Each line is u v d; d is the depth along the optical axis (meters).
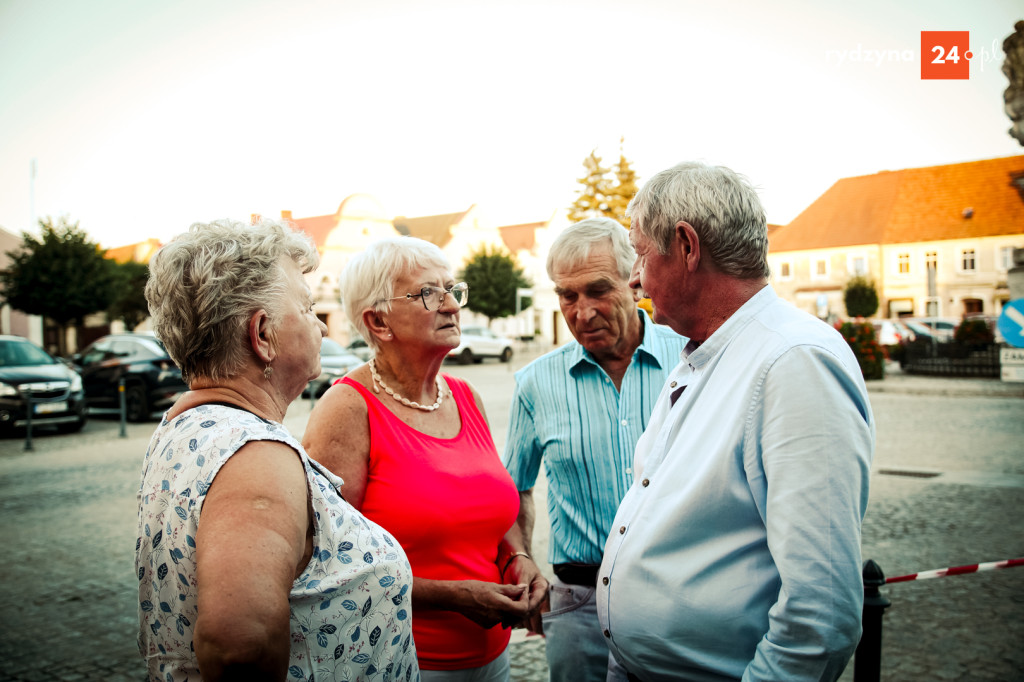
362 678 1.12
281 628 0.90
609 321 2.09
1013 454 8.27
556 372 2.21
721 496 1.29
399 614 1.18
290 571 0.95
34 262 27.62
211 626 0.86
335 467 1.68
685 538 1.33
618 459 2.08
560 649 2.10
